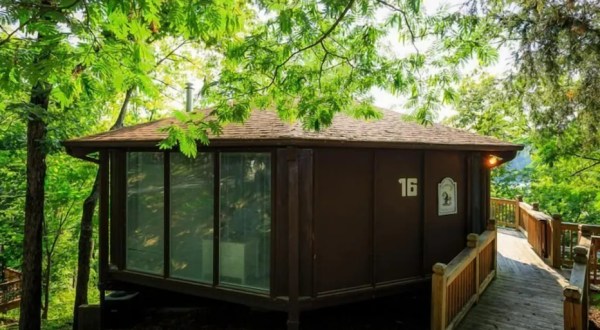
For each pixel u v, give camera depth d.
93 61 3.39
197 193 6.09
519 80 8.65
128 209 6.76
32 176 7.87
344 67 4.40
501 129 14.30
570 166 11.58
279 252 5.41
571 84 8.43
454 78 4.61
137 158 6.65
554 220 8.20
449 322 4.94
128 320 6.88
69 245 13.57
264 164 5.61
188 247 6.18
